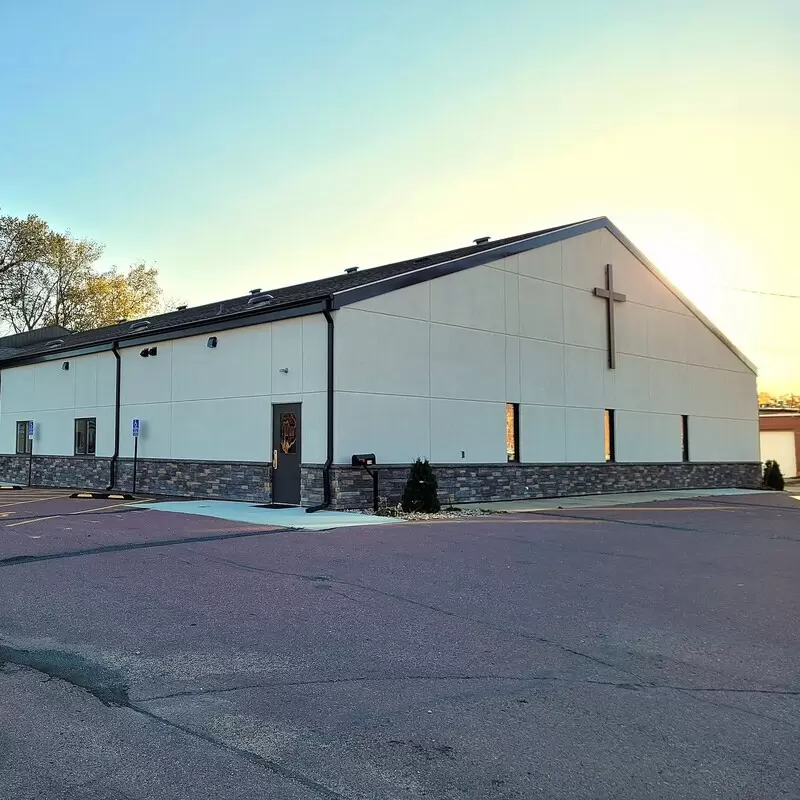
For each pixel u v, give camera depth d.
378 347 15.11
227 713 4.11
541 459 18.88
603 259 21.59
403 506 14.26
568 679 4.75
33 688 4.50
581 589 7.45
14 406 24.94
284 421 15.41
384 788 3.26
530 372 18.81
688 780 3.34
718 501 19.48
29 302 47.50
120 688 4.51
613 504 17.27
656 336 23.38
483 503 16.81
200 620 6.05
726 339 26.50
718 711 4.21
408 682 4.65
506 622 6.12
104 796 3.18
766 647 5.52
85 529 11.19
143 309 53.22
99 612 6.27
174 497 17.62
